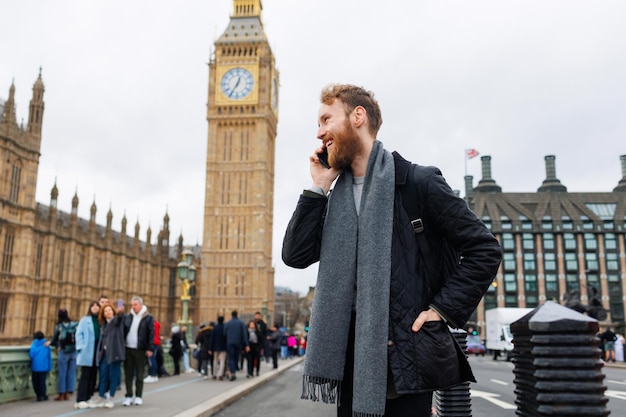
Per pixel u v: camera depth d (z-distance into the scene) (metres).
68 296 72.06
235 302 92.12
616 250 86.50
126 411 10.80
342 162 2.83
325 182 2.95
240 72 98.38
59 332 12.81
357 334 2.50
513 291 86.00
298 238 2.90
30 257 64.12
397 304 2.50
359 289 2.57
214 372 19.89
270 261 102.81
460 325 2.52
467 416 4.77
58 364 12.84
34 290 66.31
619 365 28.08
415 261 2.60
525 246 87.38
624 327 79.44
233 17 101.75
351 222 2.71
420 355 2.42
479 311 85.81
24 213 63.81
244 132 97.25
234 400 13.66
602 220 87.50
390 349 2.44
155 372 18.55
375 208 2.64
